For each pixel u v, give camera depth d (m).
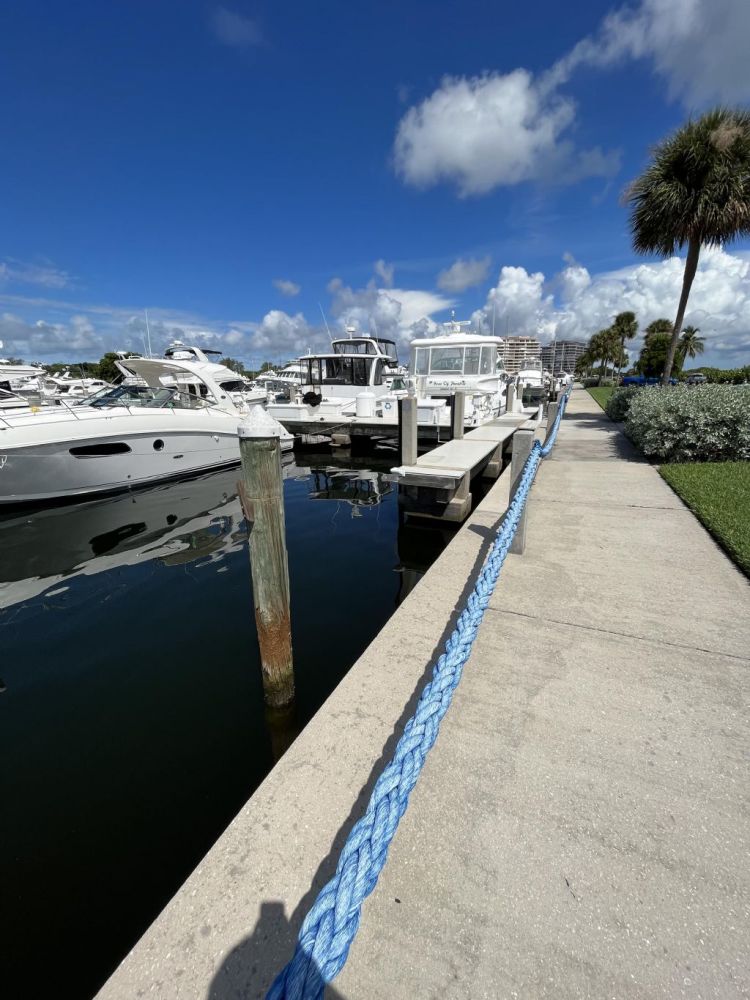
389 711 1.86
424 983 1.04
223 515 7.04
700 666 2.16
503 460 10.37
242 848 1.33
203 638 3.61
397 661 2.19
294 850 1.32
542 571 3.18
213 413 9.84
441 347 13.32
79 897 1.75
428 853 1.34
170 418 8.80
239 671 3.20
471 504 7.29
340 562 5.23
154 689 3.01
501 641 2.38
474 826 1.42
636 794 1.52
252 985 1.03
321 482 9.76
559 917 1.17
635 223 10.33
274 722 2.70
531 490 5.29
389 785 1.09
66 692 3.00
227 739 2.58
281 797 1.48
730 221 9.23
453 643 1.65
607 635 2.42
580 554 3.46
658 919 1.16
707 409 6.54
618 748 1.70
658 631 2.44
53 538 6.04
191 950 1.09
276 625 2.59
